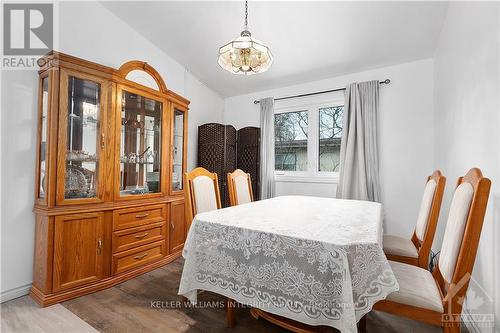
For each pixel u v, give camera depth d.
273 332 1.49
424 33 2.46
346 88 3.16
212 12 2.50
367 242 1.04
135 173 2.47
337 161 3.39
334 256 1.03
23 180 1.92
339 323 1.00
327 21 2.46
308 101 3.56
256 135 3.77
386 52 2.76
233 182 2.35
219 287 1.37
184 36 2.88
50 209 1.80
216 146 3.60
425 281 1.21
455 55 1.99
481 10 1.52
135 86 2.34
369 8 2.25
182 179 2.98
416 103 2.84
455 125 2.01
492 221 1.37
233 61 1.89
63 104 1.87
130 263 2.27
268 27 2.62
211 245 1.41
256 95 4.01
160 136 2.65
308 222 1.41
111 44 2.54
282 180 3.72
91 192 2.07
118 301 1.85
